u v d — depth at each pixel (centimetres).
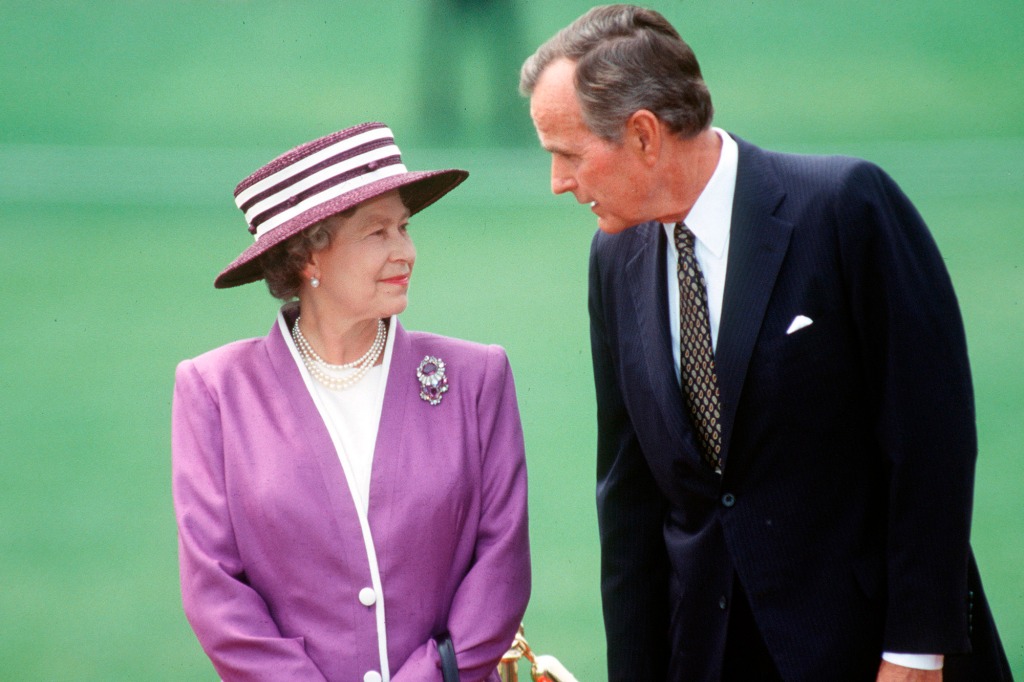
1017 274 3578
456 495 1157
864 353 1075
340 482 1142
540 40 6781
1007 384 2850
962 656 1124
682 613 1173
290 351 1183
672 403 1130
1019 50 6275
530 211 4516
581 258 3981
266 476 1139
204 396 1178
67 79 6544
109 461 2736
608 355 1234
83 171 5228
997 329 3166
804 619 1108
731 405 1097
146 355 3322
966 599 1081
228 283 1180
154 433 2872
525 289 3722
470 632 1134
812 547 1105
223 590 1115
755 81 6072
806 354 1077
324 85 6469
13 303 3725
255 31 7256
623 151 1063
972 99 5669
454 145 5631
